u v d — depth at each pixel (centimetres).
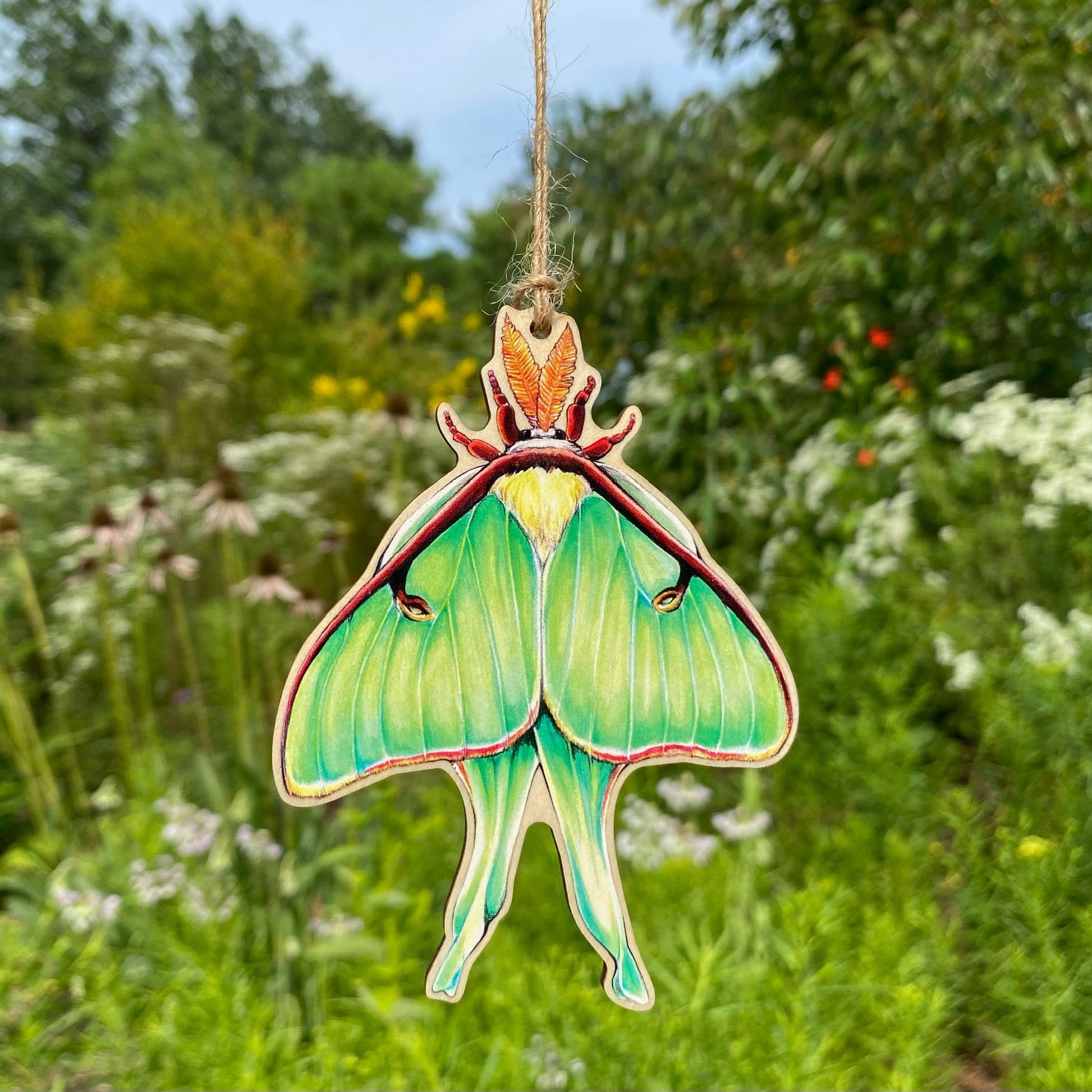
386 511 66
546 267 15
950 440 53
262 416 107
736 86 71
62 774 54
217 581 66
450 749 14
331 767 13
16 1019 34
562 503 14
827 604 43
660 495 15
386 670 14
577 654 14
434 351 124
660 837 37
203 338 92
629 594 15
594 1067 26
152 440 89
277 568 45
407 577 14
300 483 73
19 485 63
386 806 35
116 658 51
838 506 52
